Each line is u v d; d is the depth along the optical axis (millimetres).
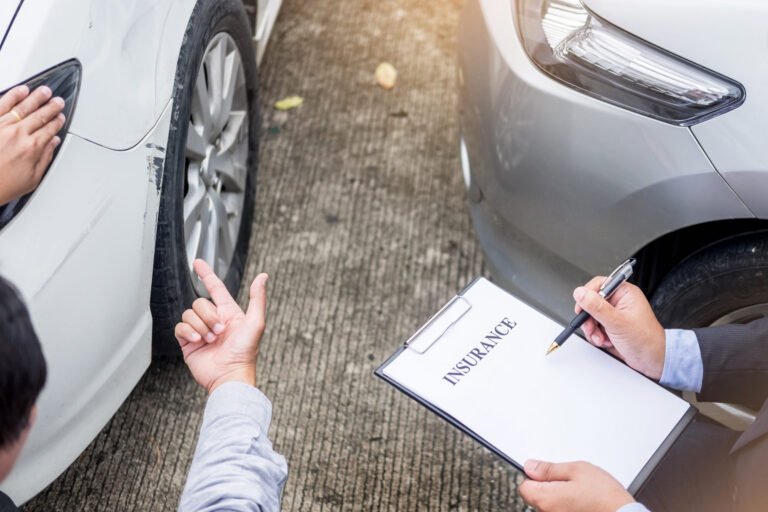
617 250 2045
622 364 1559
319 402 2465
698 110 1837
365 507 2260
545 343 1566
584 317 1584
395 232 2920
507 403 1476
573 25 1994
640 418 1485
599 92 1950
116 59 1812
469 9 2402
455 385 1491
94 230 1716
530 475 1387
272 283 2742
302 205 2977
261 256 2811
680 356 1612
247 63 2578
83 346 1732
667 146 1875
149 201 1908
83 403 1786
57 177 1628
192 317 1423
